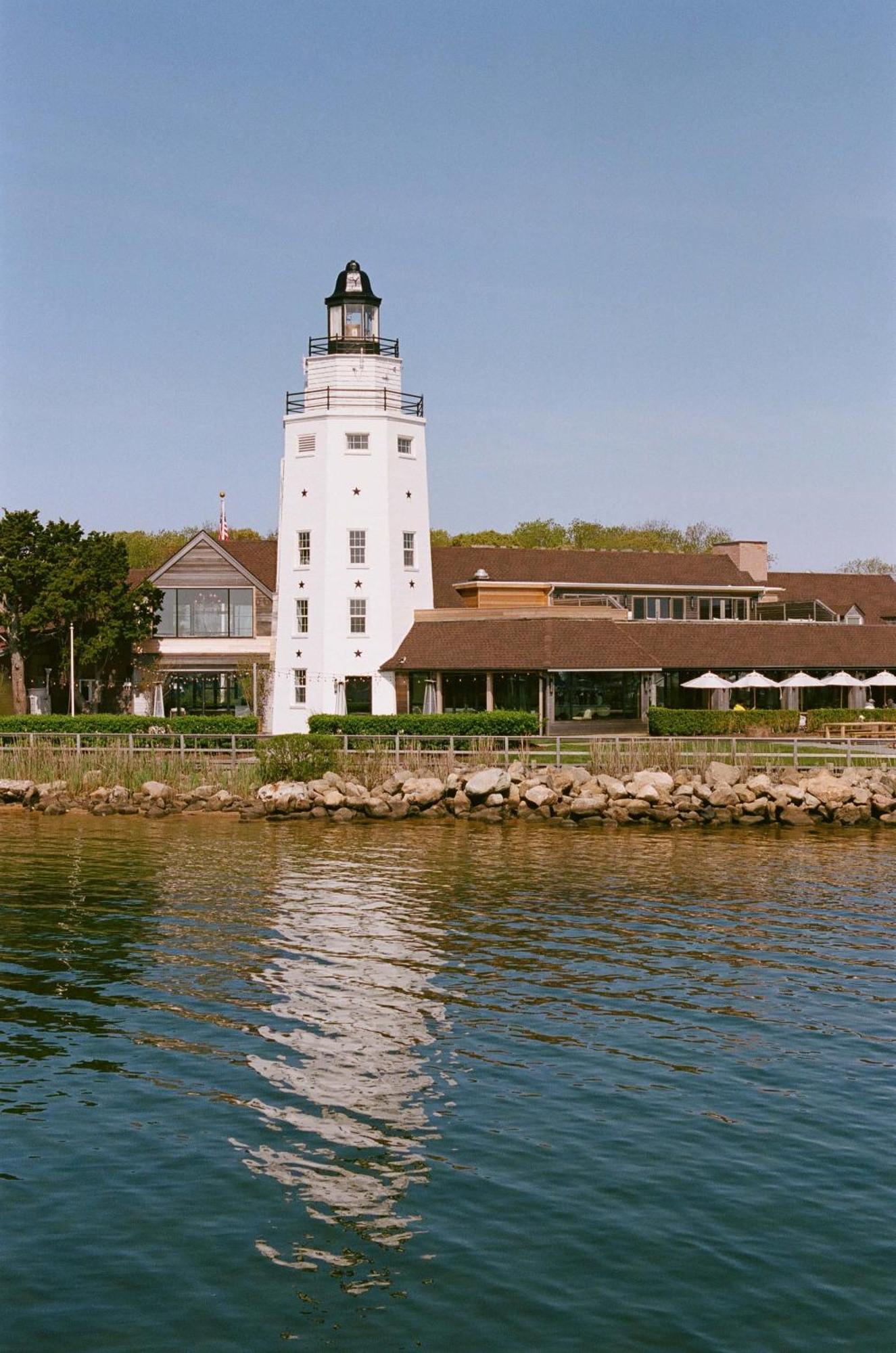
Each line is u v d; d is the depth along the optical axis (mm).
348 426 70000
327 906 31609
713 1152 17203
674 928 29281
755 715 65750
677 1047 21172
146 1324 13430
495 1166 16859
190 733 61469
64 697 72938
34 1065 20375
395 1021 22547
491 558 82250
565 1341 13094
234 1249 14844
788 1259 14562
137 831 44000
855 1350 12961
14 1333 13250
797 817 46344
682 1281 14164
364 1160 17062
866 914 30766
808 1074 19891
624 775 49625
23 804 49469
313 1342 13117
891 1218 15430
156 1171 16734
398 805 47281
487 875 35906
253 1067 20344
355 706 69938
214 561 75438
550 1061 20531
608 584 81875
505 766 50156
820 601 88188
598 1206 15758
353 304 70812
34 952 27109
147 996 23969
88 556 70188
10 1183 16375
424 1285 14133
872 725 65000
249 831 44062
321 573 70125
